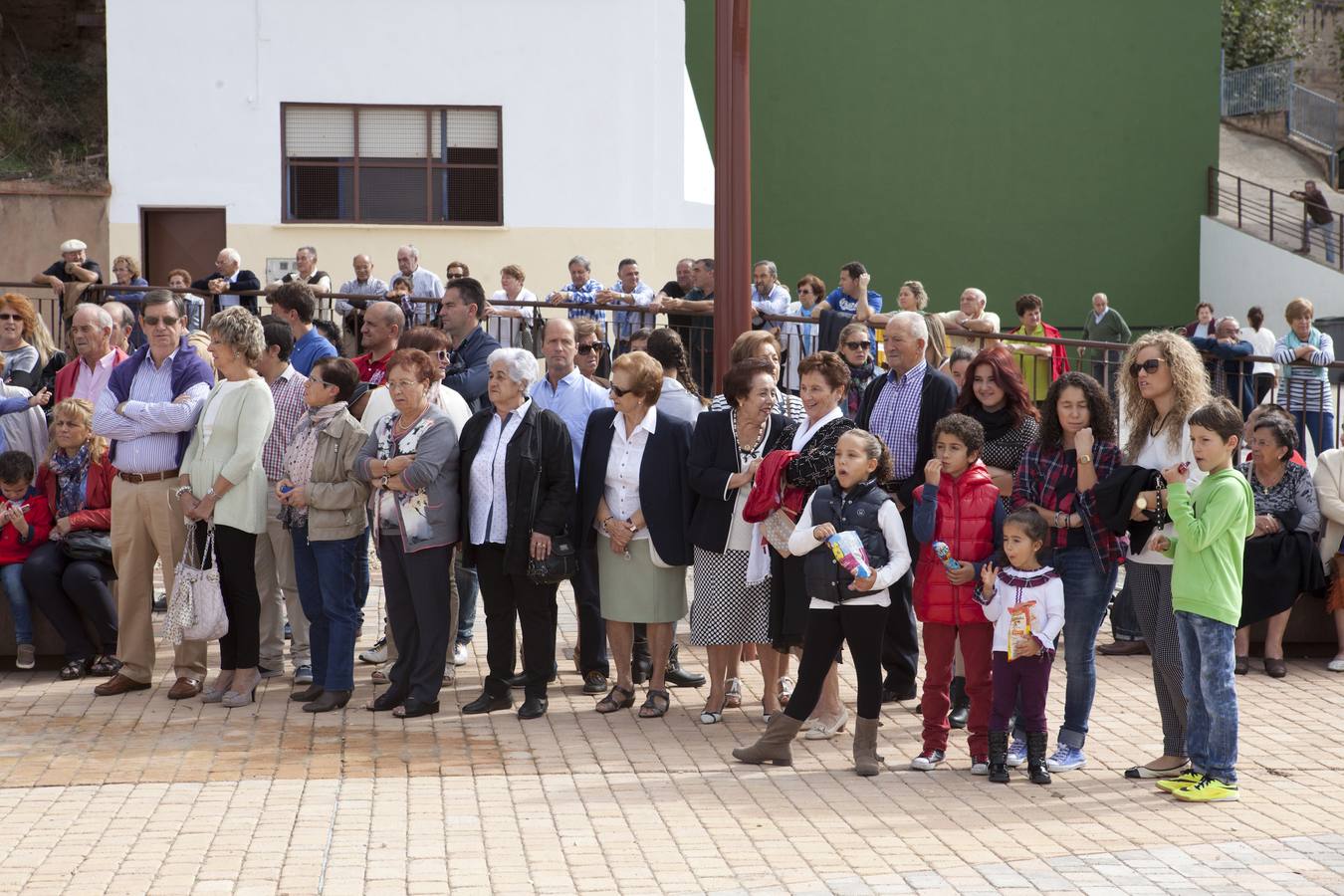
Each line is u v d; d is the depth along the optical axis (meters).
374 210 17.75
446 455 7.14
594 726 7.11
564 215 17.89
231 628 7.46
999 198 21.94
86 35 21.92
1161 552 5.98
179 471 7.64
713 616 6.95
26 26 21.78
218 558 7.39
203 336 9.33
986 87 21.78
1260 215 23.30
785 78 21.45
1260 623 8.87
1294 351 12.57
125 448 7.60
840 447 6.22
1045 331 14.38
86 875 4.95
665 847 5.30
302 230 17.56
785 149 21.52
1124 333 18.98
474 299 8.59
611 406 7.56
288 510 7.39
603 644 7.80
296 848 5.25
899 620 7.51
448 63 17.66
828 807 5.84
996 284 22.03
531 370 7.15
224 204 17.47
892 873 5.02
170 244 17.64
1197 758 6.05
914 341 7.14
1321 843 5.37
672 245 18.03
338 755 6.55
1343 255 22.83
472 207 17.88
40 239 17.36
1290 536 8.24
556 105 17.81
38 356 9.63
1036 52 21.84
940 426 6.38
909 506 7.08
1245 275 21.97
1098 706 7.55
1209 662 5.90
